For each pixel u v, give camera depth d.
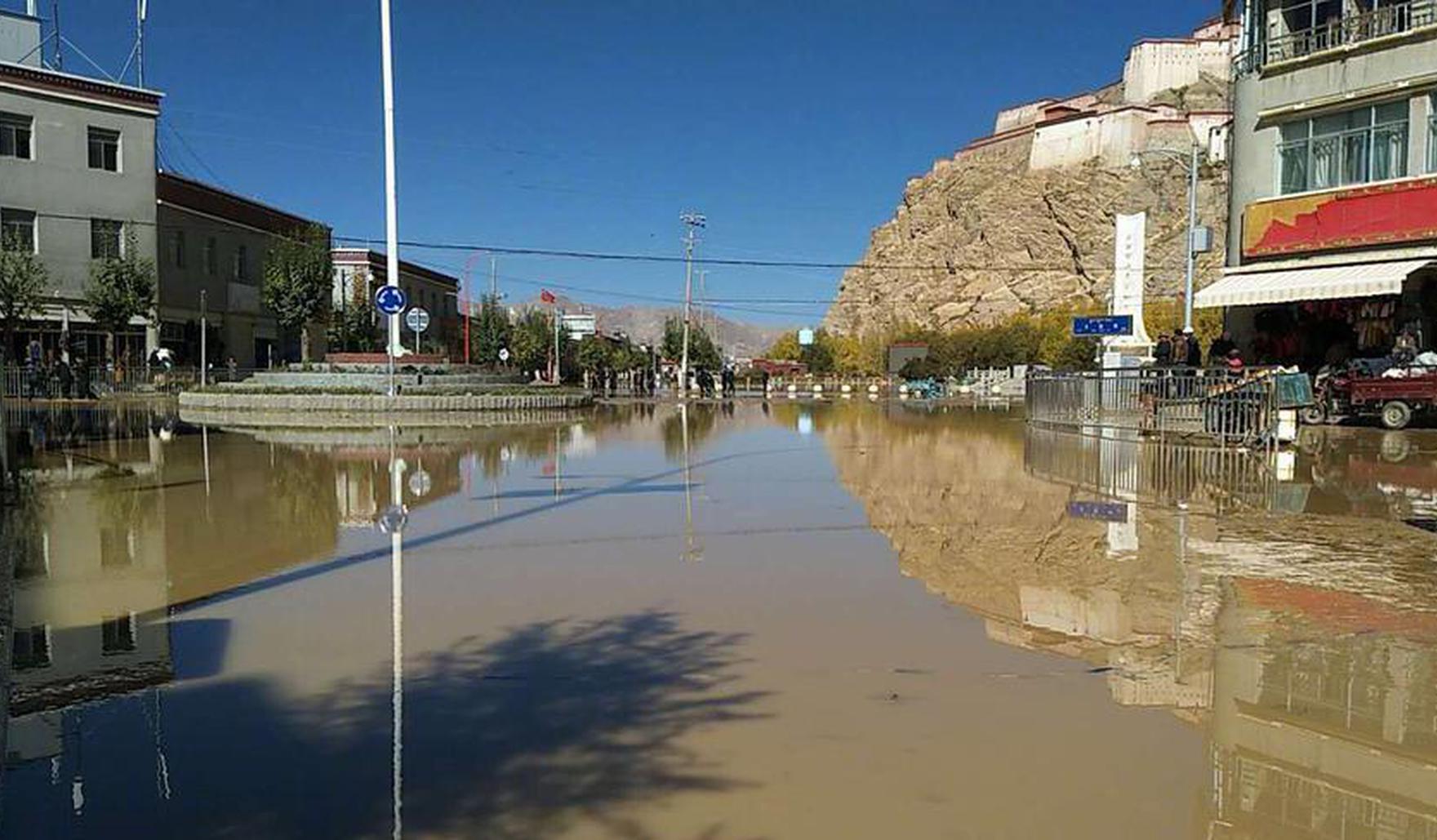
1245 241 23.02
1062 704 3.93
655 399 45.72
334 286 45.97
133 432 18.64
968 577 6.25
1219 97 101.06
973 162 119.75
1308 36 22.05
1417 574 6.22
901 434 20.12
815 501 9.70
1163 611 5.34
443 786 3.18
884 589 5.91
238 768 3.30
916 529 8.08
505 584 6.02
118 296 35.44
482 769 3.31
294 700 3.95
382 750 3.46
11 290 32.16
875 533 7.88
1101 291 95.31
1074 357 69.44
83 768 3.30
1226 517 8.53
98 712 3.82
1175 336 22.75
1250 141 23.09
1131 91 106.12
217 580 6.08
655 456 14.73
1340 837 2.85
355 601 5.60
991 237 109.50
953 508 9.25
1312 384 19.28
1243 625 5.06
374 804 3.05
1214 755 3.42
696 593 5.83
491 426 21.80
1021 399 51.09
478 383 31.38
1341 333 22.02
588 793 3.13
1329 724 3.71
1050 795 3.12
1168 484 10.78
